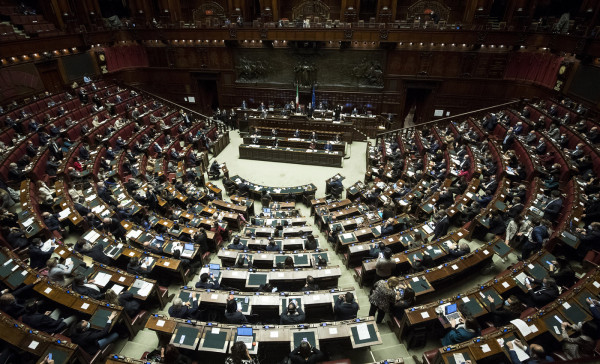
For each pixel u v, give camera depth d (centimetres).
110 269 937
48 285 845
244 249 1114
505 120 2155
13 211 1326
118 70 2967
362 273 1036
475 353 665
